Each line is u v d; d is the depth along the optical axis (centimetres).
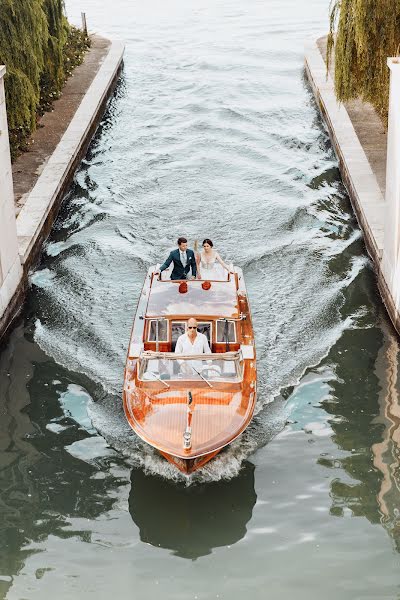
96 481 1080
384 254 1491
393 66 1395
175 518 1016
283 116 2539
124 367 1310
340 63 1706
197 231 1770
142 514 1023
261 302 1477
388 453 1114
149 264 1633
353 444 1134
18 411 1220
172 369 1152
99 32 3806
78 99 2519
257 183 2023
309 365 1307
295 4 4328
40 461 1118
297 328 1402
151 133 2417
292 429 1166
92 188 2019
